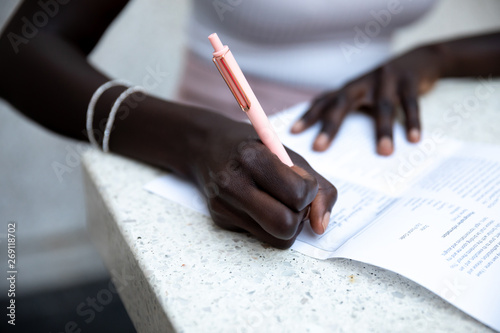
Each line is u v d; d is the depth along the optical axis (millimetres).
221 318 322
